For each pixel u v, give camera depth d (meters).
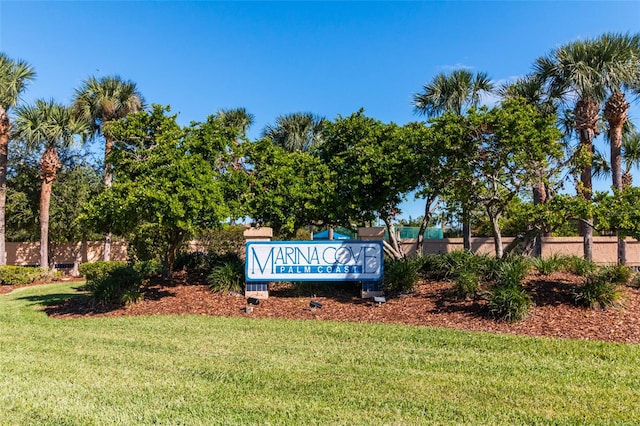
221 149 11.77
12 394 5.19
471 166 10.75
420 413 4.68
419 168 11.26
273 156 12.50
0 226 19.98
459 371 6.05
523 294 8.79
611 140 16.33
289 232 12.81
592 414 4.64
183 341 7.70
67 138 20.92
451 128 10.21
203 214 10.34
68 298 12.74
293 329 8.48
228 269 11.71
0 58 19.94
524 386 5.46
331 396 5.14
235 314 9.91
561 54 14.87
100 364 6.40
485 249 19.88
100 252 26.41
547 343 7.22
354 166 11.70
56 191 23.05
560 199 9.08
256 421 4.48
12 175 23.80
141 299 11.07
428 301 9.91
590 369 6.09
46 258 20.70
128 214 9.77
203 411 4.71
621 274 9.99
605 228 8.63
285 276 11.09
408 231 24.23
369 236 12.31
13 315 10.53
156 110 11.91
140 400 5.02
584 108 15.24
